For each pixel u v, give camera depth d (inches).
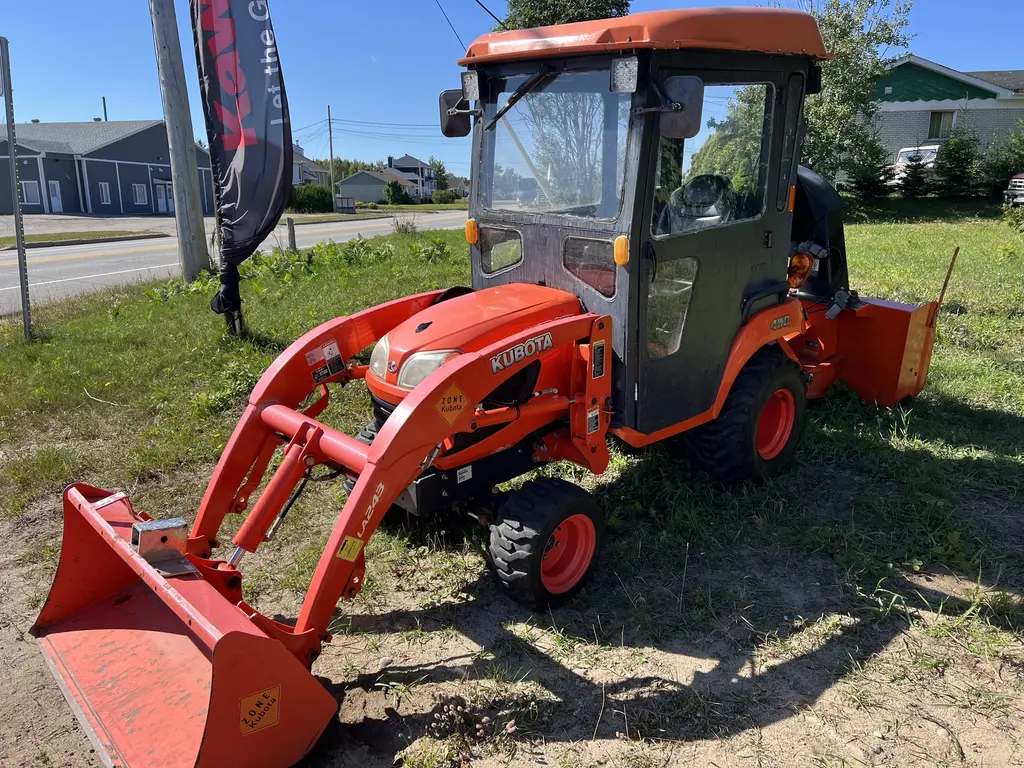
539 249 153.6
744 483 177.9
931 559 153.7
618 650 131.7
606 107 136.3
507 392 142.5
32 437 222.2
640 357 144.8
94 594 126.8
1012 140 1009.5
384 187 3105.3
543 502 135.3
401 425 118.0
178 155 431.2
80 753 113.0
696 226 150.0
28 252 805.2
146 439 216.2
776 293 175.9
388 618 142.2
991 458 193.2
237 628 100.7
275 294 403.2
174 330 328.5
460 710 116.4
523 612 142.9
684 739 112.8
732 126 151.7
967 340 285.9
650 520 171.0
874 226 783.1
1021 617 136.3
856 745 110.6
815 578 150.1
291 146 275.4
